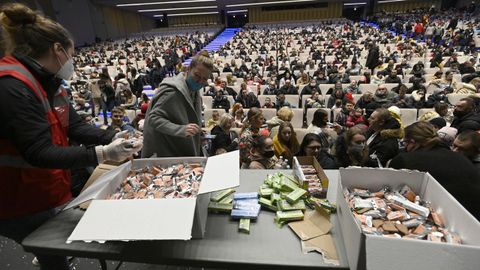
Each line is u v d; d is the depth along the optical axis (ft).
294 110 14.33
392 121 6.95
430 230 2.12
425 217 2.26
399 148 7.02
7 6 2.34
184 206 2.21
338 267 2.08
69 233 2.49
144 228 2.04
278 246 2.35
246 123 8.87
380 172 2.64
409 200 2.51
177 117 4.11
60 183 2.85
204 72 4.12
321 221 2.58
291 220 2.64
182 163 3.22
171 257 2.27
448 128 7.21
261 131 9.31
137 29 80.53
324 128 9.09
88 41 56.85
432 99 14.55
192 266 2.28
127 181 2.93
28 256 5.08
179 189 2.66
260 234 2.51
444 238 2.01
